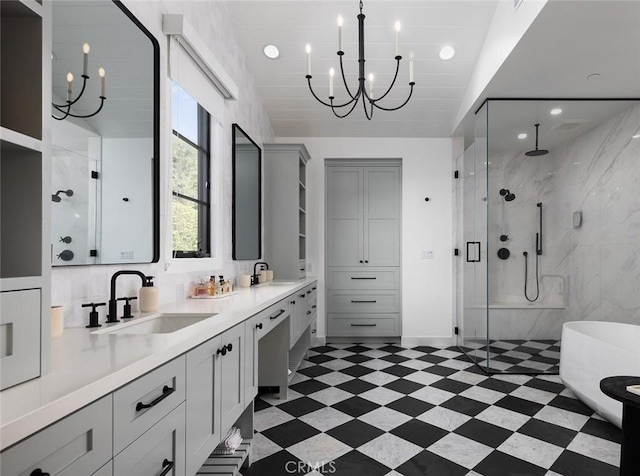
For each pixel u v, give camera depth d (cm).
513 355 358
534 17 226
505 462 199
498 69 292
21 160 81
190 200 233
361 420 249
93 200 140
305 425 242
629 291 344
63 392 69
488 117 354
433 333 452
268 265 398
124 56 160
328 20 314
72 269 132
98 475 76
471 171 407
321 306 462
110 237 150
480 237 378
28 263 79
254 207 366
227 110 292
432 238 455
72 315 132
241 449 191
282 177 400
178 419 110
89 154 138
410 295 455
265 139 414
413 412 262
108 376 79
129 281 167
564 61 277
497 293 362
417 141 459
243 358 170
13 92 82
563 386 317
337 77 370
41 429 63
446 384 321
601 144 353
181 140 219
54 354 96
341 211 475
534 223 364
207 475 169
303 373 351
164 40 196
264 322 206
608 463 198
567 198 362
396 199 473
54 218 122
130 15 163
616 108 348
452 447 214
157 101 186
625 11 217
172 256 209
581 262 360
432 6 302
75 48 131
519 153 360
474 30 320
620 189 349
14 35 83
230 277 297
